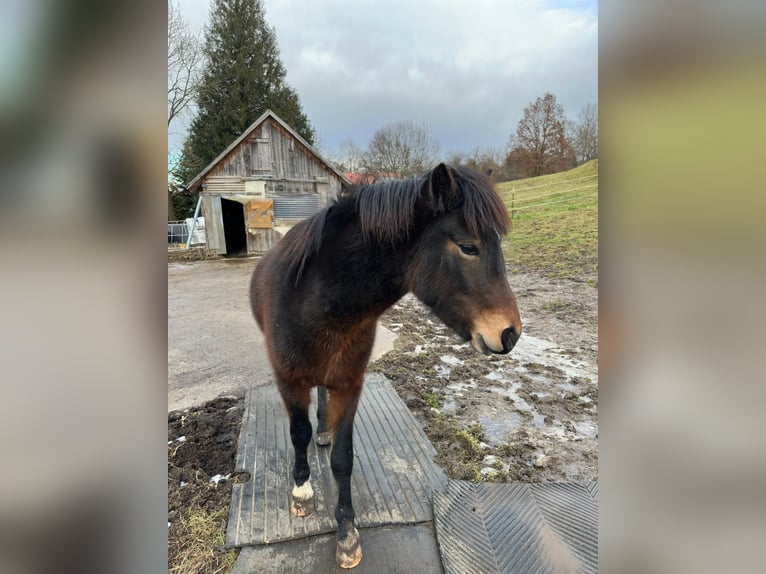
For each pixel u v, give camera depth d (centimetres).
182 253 1255
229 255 1250
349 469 178
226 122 2245
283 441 254
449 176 137
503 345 135
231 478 224
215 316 589
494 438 268
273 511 197
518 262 823
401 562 171
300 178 1252
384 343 456
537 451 254
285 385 181
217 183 1198
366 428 270
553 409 305
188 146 2128
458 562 170
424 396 322
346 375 173
